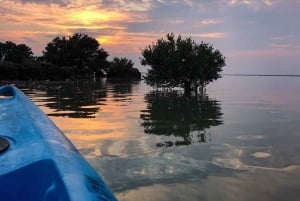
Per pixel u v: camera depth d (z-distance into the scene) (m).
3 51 54.88
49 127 2.73
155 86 22.20
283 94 19.98
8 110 3.44
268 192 3.94
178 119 9.03
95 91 20.31
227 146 5.97
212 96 17.11
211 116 9.67
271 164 4.98
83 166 2.03
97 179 1.91
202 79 19.70
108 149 5.76
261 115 10.02
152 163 4.95
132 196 3.81
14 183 1.67
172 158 5.21
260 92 21.53
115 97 15.98
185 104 12.97
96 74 50.91
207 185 4.13
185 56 19.48
